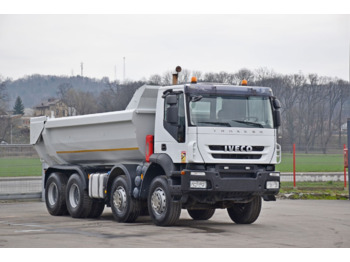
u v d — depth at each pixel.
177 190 13.20
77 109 84.94
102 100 60.47
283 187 25.02
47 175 18.23
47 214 17.80
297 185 26.00
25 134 88.94
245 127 13.43
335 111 78.31
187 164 13.16
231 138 13.27
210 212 15.91
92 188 16.05
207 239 11.36
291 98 76.62
